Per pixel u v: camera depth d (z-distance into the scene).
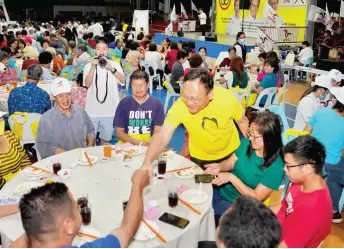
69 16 31.98
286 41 12.95
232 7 16.23
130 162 2.94
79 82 5.64
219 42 13.91
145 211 2.18
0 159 2.92
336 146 3.32
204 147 2.97
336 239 3.27
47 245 1.52
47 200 1.51
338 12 13.46
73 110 3.46
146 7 29.00
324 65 10.20
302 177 1.97
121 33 17.53
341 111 3.29
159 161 2.68
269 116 2.51
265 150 2.52
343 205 3.75
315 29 12.72
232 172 2.92
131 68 7.97
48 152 3.40
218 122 2.75
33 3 30.95
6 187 2.50
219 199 2.89
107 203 2.31
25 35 11.65
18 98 4.21
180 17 19.52
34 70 4.22
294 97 8.63
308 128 3.50
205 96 2.45
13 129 4.00
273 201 3.72
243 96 5.78
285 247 1.90
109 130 4.48
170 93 7.18
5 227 2.07
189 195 2.39
